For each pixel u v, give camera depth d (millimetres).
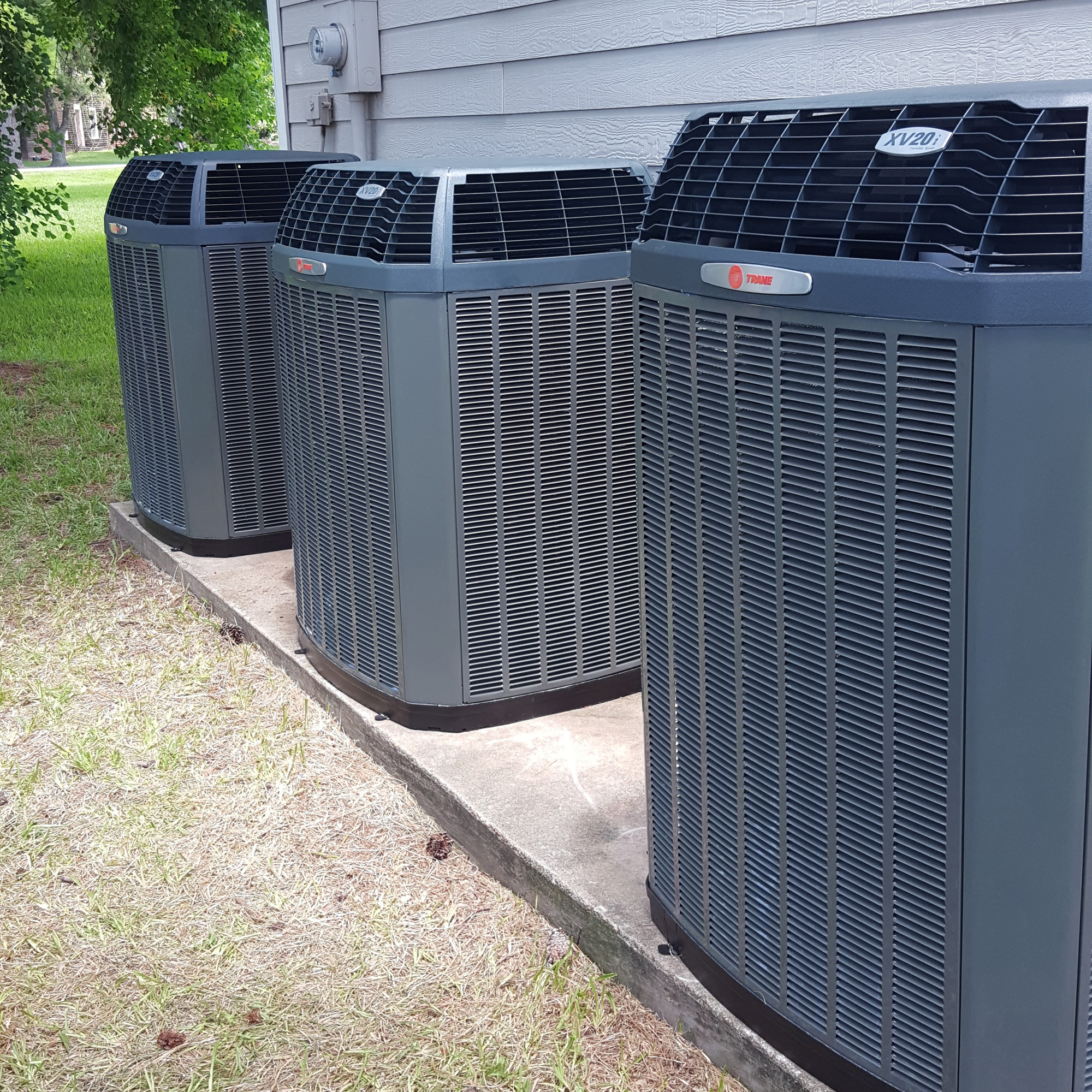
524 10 4555
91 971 2871
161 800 3592
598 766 3402
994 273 1684
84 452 7488
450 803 3289
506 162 3535
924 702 1883
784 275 1932
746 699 2232
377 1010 2697
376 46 5703
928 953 1975
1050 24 2701
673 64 3855
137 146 16609
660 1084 2420
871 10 3104
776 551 2080
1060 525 1707
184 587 5234
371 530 3609
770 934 2271
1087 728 1777
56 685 4367
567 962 2758
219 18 16328
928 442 1777
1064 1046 1915
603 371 3514
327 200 3711
